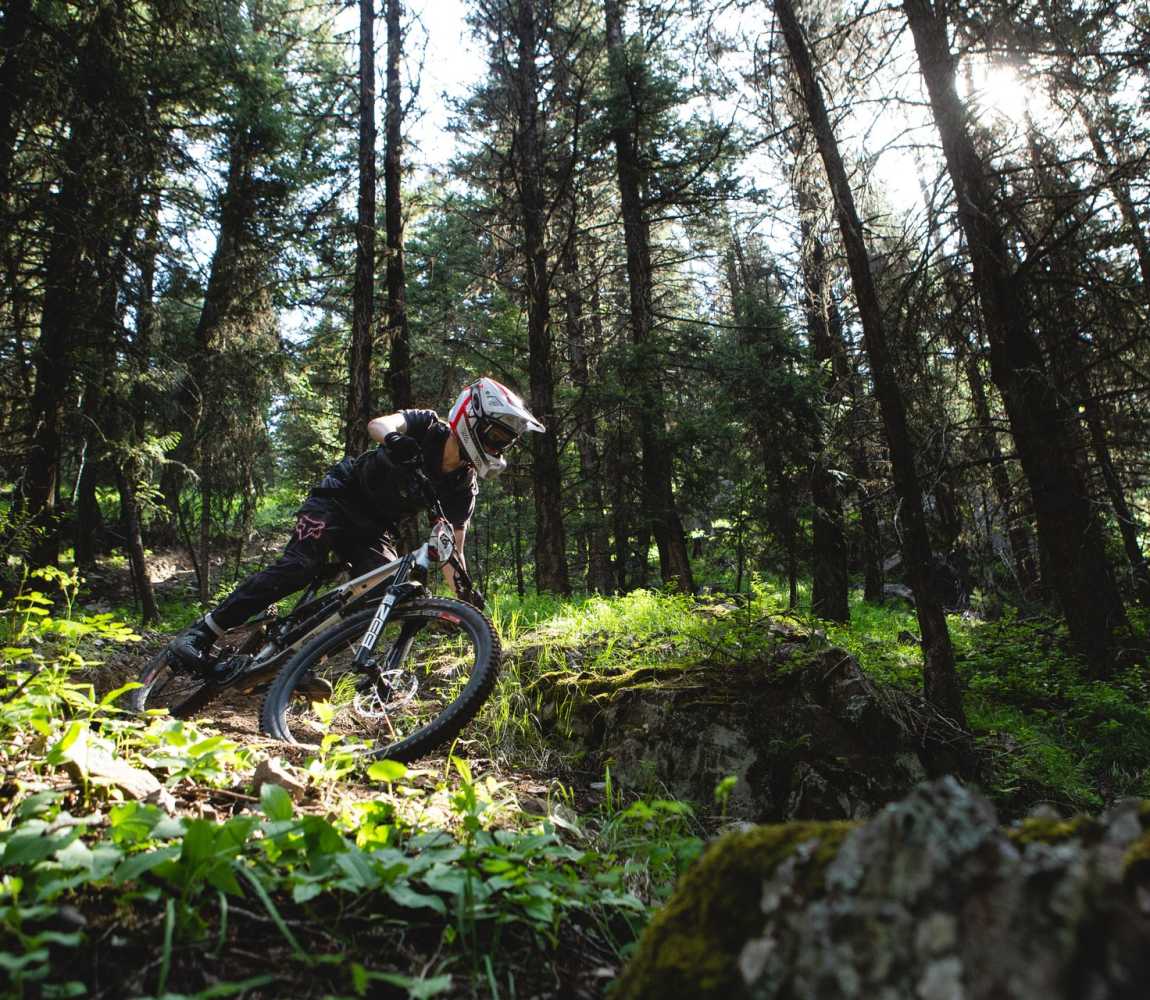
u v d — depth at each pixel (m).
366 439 12.38
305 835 1.77
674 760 4.00
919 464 7.24
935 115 7.40
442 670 4.66
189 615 14.88
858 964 1.02
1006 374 7.76
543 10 15.34
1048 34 7.05
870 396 7.54
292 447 20.03
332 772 2.46
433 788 3.02
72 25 10.52
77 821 1.82
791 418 13.05
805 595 15.86
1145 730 6.27
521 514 24.25
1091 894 0.88
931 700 5.14
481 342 18.36
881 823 1.09
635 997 1.25
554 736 4.32
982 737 5.34
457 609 3.66
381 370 16.25
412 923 1.76
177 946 1.55
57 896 1.61
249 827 1.67
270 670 3.73
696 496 16.12
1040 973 0.86
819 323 12.75
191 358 14.51
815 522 13.63
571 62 15.52
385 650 3.80
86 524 19.44
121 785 2.21
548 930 1.83
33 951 1.37
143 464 12.19
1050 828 1.14
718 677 4.40
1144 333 7.04
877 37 7.82
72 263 10.57
